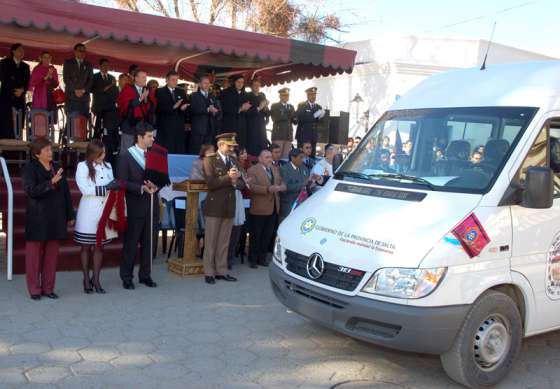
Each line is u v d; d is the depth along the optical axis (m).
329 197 5.32
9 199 6.98
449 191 4.71
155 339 5.39
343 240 4.62
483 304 4.38
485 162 4.84
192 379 4.58
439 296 4.17
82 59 9.85
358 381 4.70
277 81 13.11
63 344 5.13
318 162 9.65
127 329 5.61
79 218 6.65
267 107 11.89
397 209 4.70
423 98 5.85
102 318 5.89
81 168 6.54
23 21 7.14
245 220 8.76
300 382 4.63
